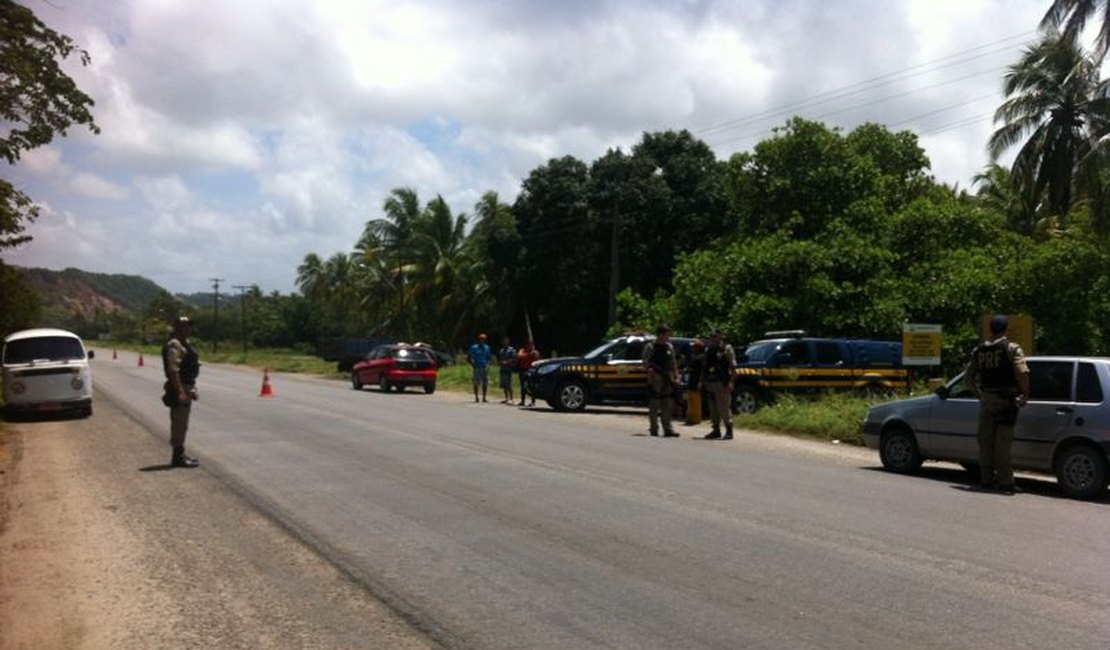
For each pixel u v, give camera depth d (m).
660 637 5.04
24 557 7.09
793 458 12.72
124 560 6.93
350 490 9.66
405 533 7.61
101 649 5.02
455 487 9.80
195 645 5.04
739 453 13.11
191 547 7.30
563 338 45.00
